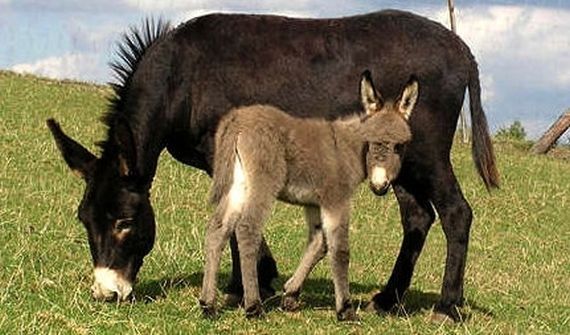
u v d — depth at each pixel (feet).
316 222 48.37
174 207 74.02
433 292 58.75
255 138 44.70
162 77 48.96
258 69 48.93
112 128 46.62
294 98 48.83
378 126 45.57
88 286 48.93
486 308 54.70
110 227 45.88
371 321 47.78
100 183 46.01
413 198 51.67
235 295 49.70
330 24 50.14
